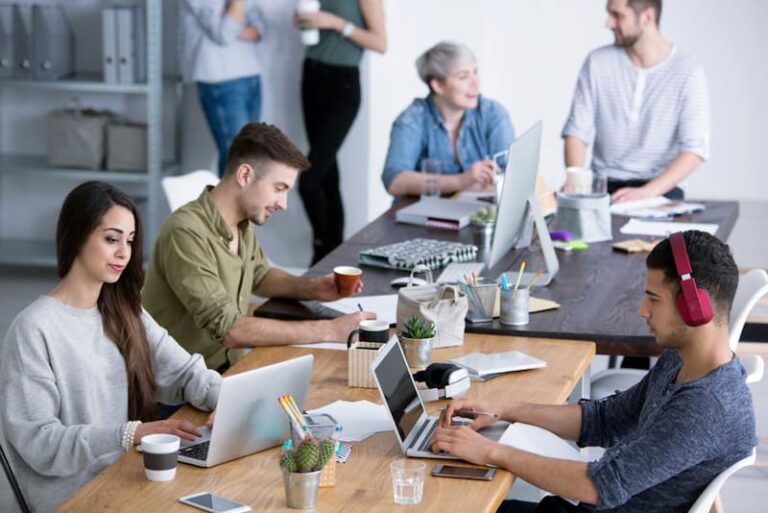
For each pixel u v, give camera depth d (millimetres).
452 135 5355
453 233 4598
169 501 2258
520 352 3191
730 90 8250
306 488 2211
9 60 6508
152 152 6488
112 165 6582
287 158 3357
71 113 6590
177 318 3447
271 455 2504
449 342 3246
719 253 2281
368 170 6836
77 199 2662
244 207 3400
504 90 8562
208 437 2564
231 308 3297
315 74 6457
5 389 2602
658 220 4832
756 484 4156
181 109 6910
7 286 6633
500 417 2715
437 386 2855
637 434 2412
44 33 6469
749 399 2299
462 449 2453
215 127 6562
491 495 2303
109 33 6410
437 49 5219
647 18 5516
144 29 6574
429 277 3613
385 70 7059
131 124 6570
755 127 8273
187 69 6484
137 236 2760
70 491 2643
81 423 2701
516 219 3910
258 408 2467
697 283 2271
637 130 5637
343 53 6402
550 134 8570
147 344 2852
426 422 2688
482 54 8469
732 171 8375
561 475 2357
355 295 3713
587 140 5773
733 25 8148
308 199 6637
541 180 4797
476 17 8234
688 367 2344
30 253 6730
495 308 3527
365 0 6352
